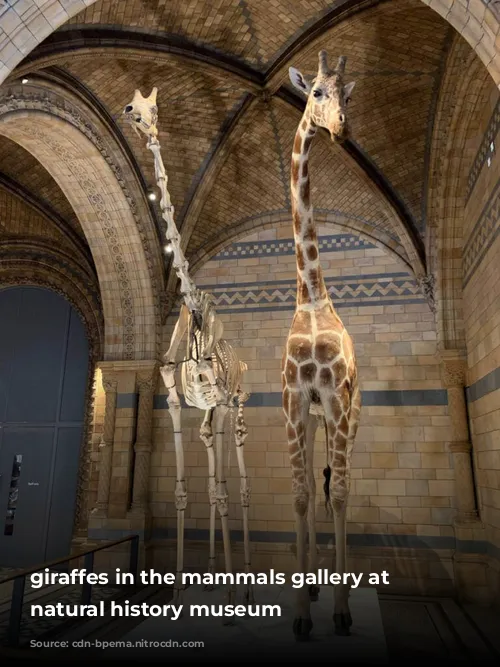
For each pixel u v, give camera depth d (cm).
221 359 573
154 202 950
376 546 824
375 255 952
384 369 894
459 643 546
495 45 345
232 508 884
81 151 798
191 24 671
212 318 522
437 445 846
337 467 441
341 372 453
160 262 977
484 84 684
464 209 816
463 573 750
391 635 581
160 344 978
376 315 920
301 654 381
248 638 423
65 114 729
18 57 417
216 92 793
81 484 980
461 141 765
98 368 977
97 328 1057
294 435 450
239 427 620
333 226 980
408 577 800
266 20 671
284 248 995
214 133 865
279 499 875
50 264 1088
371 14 619
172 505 909
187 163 908
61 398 1084
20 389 1102
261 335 959
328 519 837
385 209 902
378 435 867
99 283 970
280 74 736
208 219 999
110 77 742
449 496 823
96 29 634
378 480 850
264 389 930
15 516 1036
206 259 1018
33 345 1120
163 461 933
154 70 741
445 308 844
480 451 769
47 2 416
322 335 461
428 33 657
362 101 780
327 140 834
